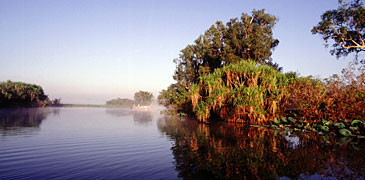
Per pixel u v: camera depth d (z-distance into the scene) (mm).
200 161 6754
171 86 55469
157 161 6812
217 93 20422
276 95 16844
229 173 5547
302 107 14672
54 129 15867
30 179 5090
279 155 7379
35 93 83875
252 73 19938
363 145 9055
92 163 6602
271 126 15938
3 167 6129
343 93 13156
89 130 15516
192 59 46188
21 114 35469
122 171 5770
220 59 35062
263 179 5031
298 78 17422
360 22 23594
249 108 18000
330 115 13633
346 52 27781
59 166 6254
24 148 8938
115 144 9883
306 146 8891
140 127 17672
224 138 11320
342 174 5348
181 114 36750
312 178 5066
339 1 24547
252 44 30531
